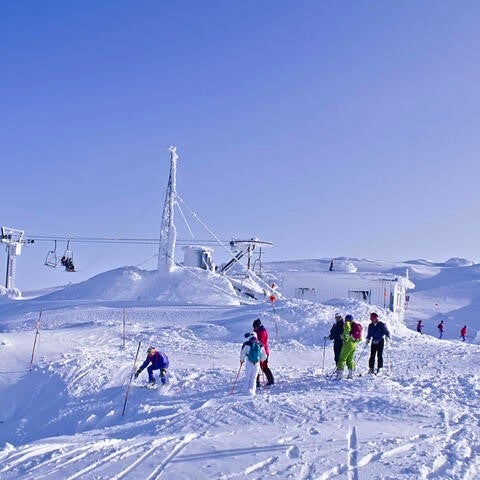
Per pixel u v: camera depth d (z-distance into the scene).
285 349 22.73
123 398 14.30
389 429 10.28
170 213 40.91
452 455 8.68
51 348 18.56
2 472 7.95
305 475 7.66
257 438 9.61
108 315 30.59
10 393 14.99
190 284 39.66
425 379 16.23
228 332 25.67
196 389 14.96
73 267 43.22
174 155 40.66
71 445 9.28
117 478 7.61
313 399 12.75
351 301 32.41
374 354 16.66
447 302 82.38
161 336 23.78
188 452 8.78
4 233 44.44
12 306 38.12
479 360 20.84
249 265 48.19
